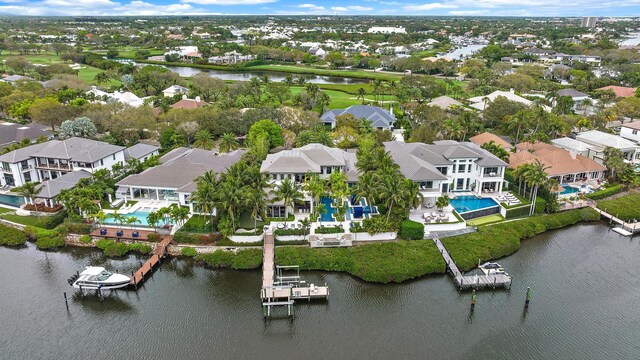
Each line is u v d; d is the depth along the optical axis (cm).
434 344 6009
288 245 7875
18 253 8000
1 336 6084
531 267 7725
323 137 11650
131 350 5850
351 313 6594
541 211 9231
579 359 5775
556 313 6612
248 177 8112
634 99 15538
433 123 13512
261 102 17400
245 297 6919
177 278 7369
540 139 12356
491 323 6406
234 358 5741
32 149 10400
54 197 8919
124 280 6988
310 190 8238
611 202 9856
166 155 11188
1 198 9700
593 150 11762
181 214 7975
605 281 7369
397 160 9756
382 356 5794
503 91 18850
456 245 7925
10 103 15138
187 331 6206
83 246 8100
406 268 7381
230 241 7881
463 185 9988
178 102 16600
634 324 6394
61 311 6600
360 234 7994
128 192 9619
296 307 6719
